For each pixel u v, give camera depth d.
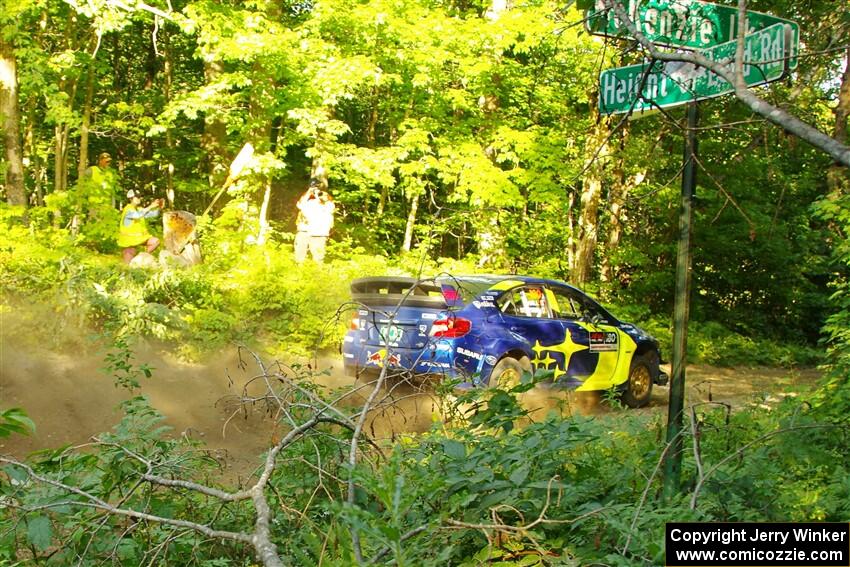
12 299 9.56
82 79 17.75
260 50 14.03
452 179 16.17
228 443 6.92
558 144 16.50
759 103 2.50
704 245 21.19
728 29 3.82
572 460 3.69
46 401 7.70
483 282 8.98
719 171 17.55
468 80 16.22
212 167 19.56
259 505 2.58
